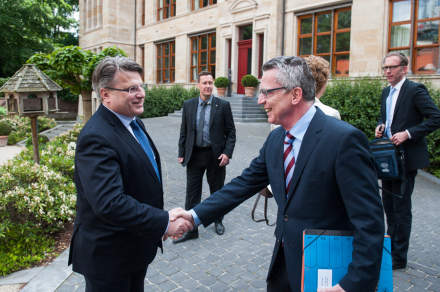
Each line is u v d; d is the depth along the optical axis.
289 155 1.77
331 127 1.61
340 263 1.53
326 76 2.37
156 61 25.33
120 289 1.88
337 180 1.53
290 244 1.68
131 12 26.66
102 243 1.81
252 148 9.55
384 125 3.65
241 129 12.64
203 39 21.30
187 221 1.92
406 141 3.41
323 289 1.51
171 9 23.56
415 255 3.80
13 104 5.37
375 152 3.11
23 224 3.94
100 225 1.81
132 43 26.84
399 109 3.48
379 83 9.09
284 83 1.66
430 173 8.17
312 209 1.61
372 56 12.91
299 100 1.68
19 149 13.61
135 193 1.90
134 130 2.09
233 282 3.20
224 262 3.59
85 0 30.22
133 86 1.85
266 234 4.34
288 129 1.77
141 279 2.11
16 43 27.25
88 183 1.69
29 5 25.97
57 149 6.66
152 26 24.98
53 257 3.74
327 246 1.54
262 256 3.74
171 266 3.50
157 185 2.02
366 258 1.41
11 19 24.84
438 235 4.40
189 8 22.00
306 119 1.71
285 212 1.71
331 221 1.61
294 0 15.46
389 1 12.45
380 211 1.49
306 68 1.71
